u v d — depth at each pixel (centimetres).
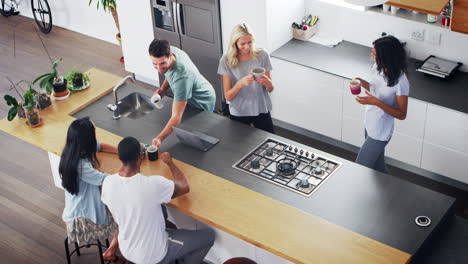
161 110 516
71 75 549
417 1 531
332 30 635
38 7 897
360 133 595
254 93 506
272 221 393
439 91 542
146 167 450
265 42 613
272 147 461
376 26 599
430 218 389
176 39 676
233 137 474
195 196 418
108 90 548
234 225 392
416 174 581
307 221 391
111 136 486
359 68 581
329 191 414
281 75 617
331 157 446
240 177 433
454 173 552
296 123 639
